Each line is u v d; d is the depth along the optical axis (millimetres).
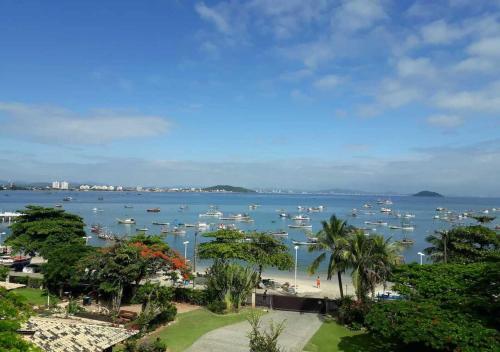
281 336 40188
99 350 26500
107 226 173625
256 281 52969
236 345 37281
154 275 49438
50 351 24406
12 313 18672
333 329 42531
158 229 166000
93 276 46156
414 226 198500
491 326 29375
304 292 64875
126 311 44312
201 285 63375
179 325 42938
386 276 45406
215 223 193750
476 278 36094
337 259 46969
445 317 30469
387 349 36656
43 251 62500
